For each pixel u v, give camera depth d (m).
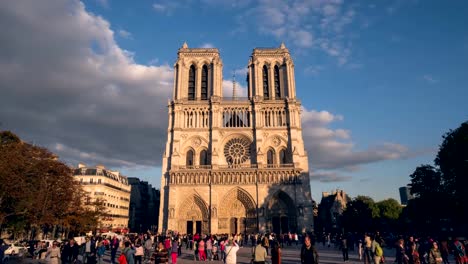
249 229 99.06
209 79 116.50
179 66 116.00
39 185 69.50
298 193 100.88
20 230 72.94
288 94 114.19
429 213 86.88
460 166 72.00
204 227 98.88
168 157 107.06
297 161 105.00
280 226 100.50
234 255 31.50
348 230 119.50
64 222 80.88
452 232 86.44
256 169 102.38
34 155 71.00
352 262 44.09
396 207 152.88
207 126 110.44
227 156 108.88
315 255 19.83
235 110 113.31
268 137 109.50
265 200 100.31
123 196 146.38
